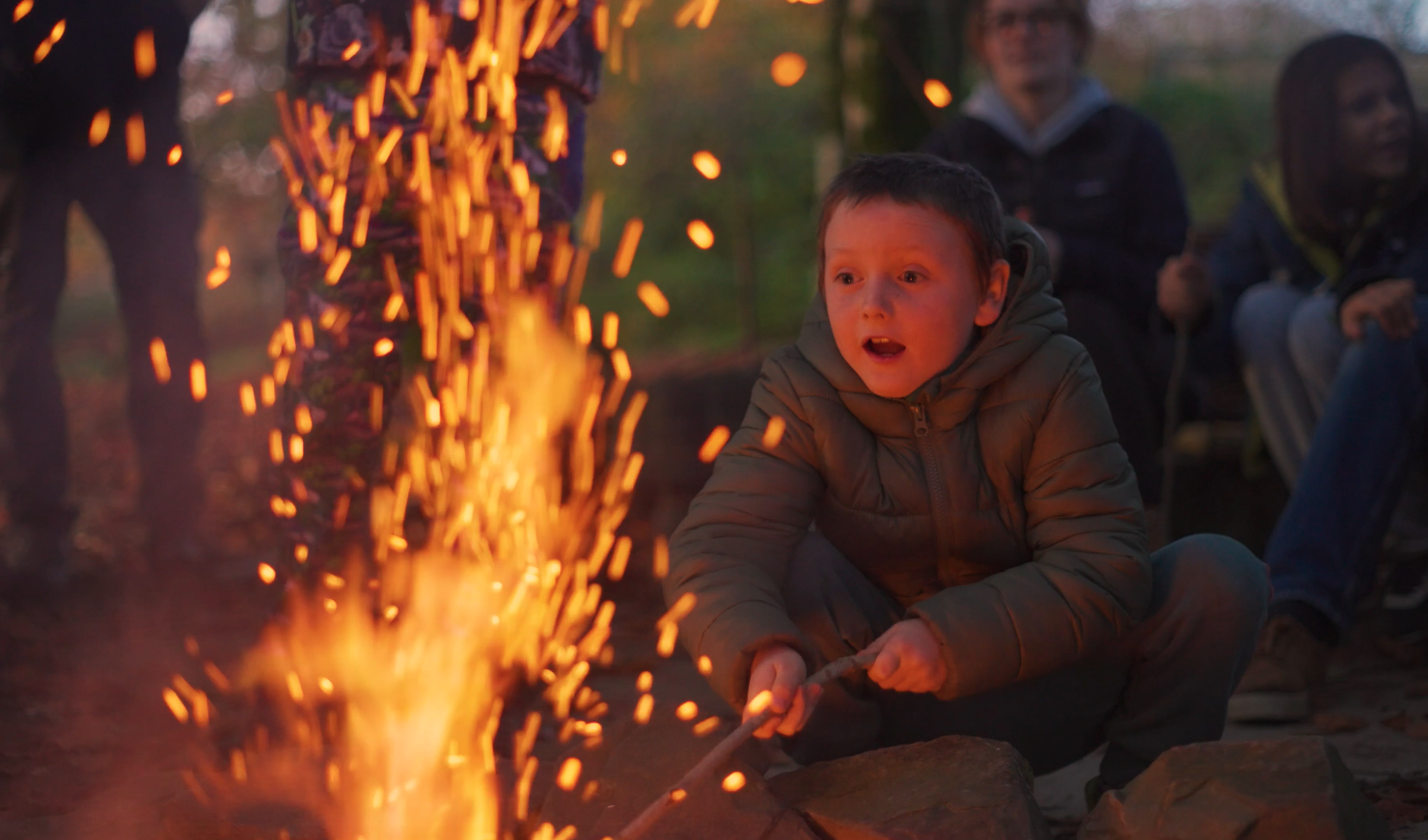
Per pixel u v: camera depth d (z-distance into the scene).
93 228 4.92
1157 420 4.36
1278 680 3.22
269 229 16.31
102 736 3.11
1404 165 4.01
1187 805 1.90
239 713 3.25
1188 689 2.31
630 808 2.14
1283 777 1.89
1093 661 2.32
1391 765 2.84
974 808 1.94
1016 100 4.73
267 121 12.09
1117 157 4.59
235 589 4.75
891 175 2.18
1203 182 14.15
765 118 15.69
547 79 3.00
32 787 2.76
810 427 2.32
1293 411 4.25
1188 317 3.97
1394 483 3.41
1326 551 3.32
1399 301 3.43
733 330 16.56
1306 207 4.19
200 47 11.62
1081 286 4.33
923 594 2.42
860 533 2.35
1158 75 15.66
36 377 4.73
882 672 2.07
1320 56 4.12
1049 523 2.21
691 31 15.60
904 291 2.15
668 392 5.84
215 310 20.50
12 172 4.57
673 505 5.35
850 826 2.00
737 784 2.14
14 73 4.49
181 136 4.96
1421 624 3.96
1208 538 2.32
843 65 8.00
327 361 2.85
